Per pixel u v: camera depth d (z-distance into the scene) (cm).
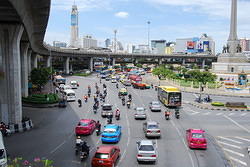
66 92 5169
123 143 2431
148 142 1992
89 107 4359
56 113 3844
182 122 3391
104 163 1753
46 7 2475
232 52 9331
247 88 7025
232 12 9256
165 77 10250
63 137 2606
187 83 7788
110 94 5981
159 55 16725
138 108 3584
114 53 15300
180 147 2344
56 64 15425
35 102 4341
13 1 1938
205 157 2094
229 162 1998
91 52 14025
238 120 3584
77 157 2030
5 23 2823
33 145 2334
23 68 5088
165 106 4588
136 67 16438
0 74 2902
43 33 4256
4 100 2917
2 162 1590
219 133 2878
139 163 1933
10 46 2902
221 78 8831
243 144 2477
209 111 4238
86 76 11156
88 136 2659
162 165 1902
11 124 2834
